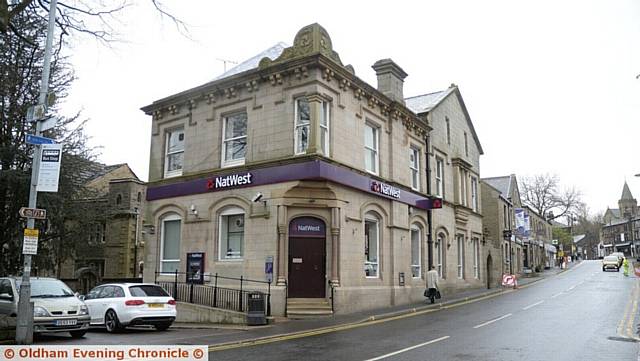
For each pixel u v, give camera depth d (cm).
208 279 2017
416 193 2481
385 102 2288
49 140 1242
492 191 4238
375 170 2238
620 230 11500
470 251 3209
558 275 4862
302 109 1933
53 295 1402
